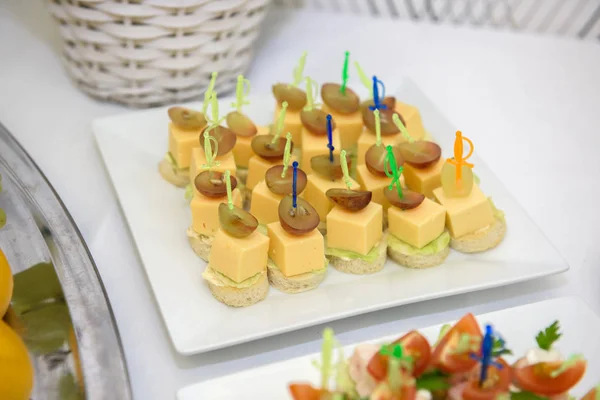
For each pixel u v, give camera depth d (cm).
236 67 86
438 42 100
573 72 96
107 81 84
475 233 72
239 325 65
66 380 60
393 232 71
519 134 86
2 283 61
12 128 83
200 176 71
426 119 85
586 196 79
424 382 57
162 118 83
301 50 97
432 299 70
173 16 78
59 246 67
